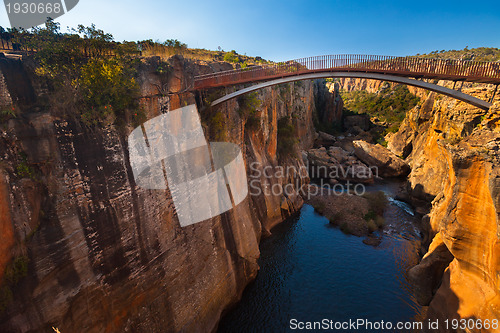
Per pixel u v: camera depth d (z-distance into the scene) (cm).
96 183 958
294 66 2159
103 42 1070
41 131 831
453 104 3111
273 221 2931
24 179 791
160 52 1608
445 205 1973
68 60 966
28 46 932
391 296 1878
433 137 3397
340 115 8838
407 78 2220
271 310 1759
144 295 1109
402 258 2327
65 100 912
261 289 1942
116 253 1012
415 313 1712
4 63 807
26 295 776
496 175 1040
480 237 1188
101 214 968
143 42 1589
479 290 1188
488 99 2741
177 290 1257
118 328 1013
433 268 1820
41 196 833
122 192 1041
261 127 2869
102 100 1006
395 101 9838
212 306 1474
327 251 2450
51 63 922
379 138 7188
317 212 3300
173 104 1326
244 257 1886
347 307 1798
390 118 8750
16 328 751
